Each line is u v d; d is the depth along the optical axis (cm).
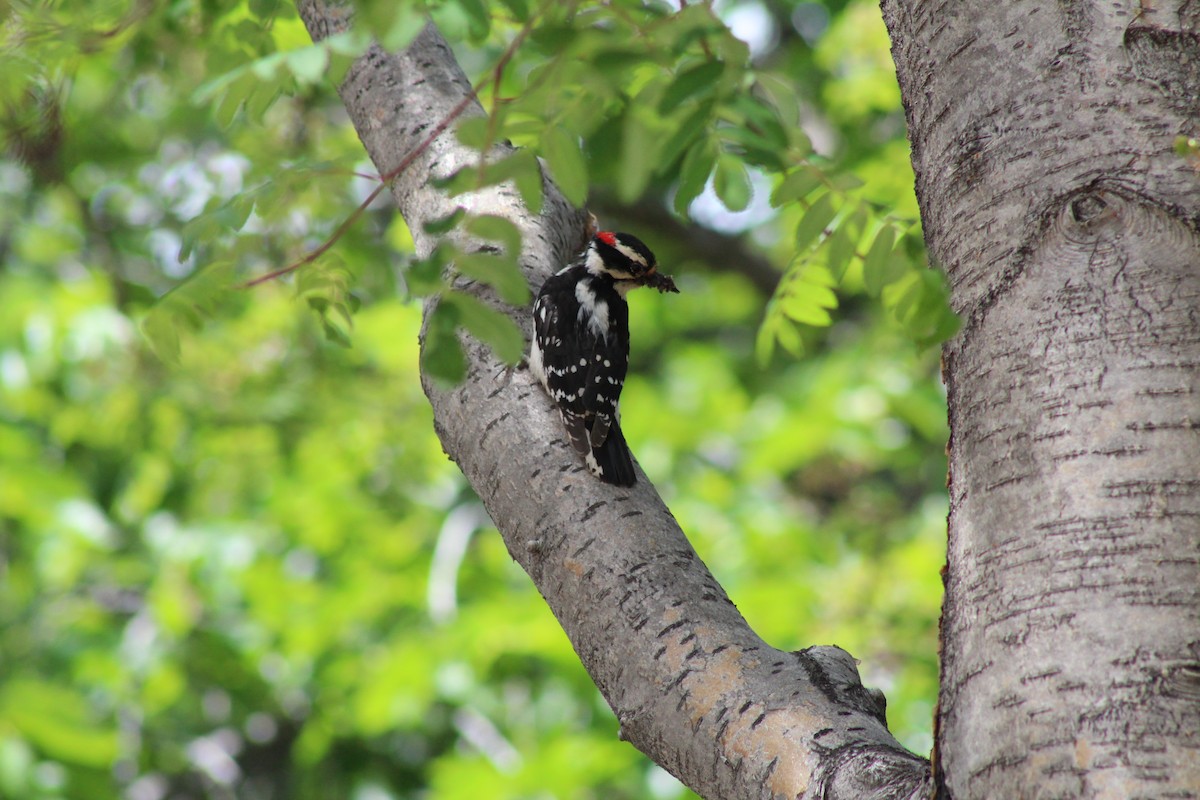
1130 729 436
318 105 1517
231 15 922
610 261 1002
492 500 692
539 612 1491
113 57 1445
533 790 1407
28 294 1866
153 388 1833
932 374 1881
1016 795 449
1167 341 484
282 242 1009
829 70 1981
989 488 501
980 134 546
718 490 1742
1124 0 536
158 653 1648
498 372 719
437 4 581
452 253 467
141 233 2062
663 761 589
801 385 2061
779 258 2391
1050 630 462
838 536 1777
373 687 1490
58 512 1692
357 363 1944
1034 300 511
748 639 589
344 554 1756
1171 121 513
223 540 1698
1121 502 468
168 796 1808
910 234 551
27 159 840
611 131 482
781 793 535
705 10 472
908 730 1403
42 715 1313
